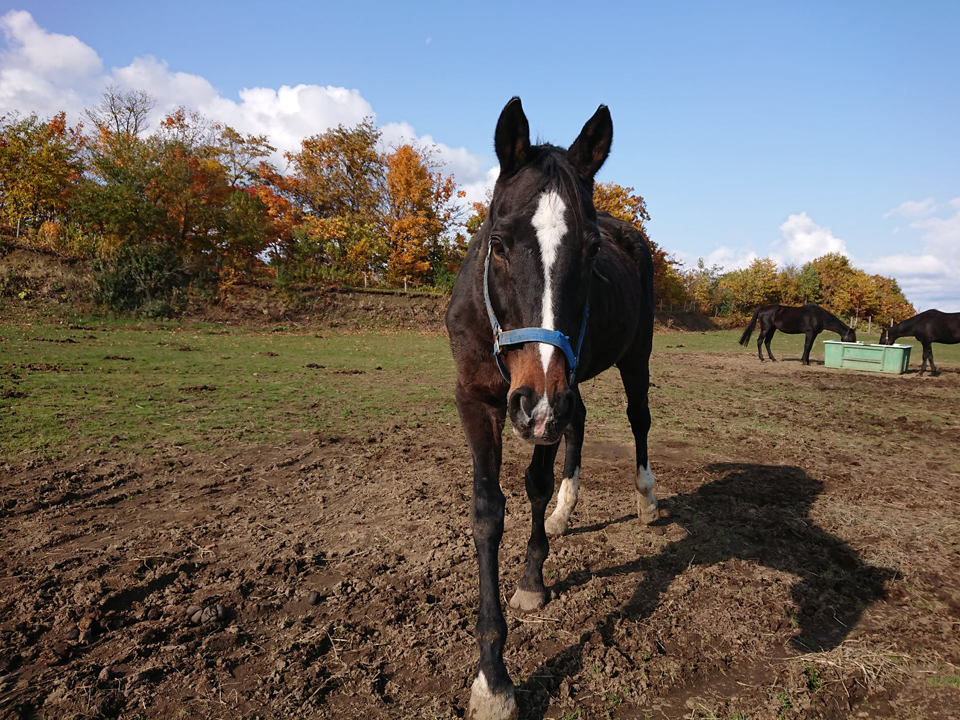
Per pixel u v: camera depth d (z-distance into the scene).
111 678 2.12
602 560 3.24
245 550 3.25
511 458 5.39
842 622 2.71
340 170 39.41
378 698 2.06
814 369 15.57
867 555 3.37
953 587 3.03
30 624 2.44
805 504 4.23
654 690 2.17
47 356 11.04
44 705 1.98
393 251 32.12
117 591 2.72
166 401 7.43
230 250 25.62
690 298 47.25
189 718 1.94
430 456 5.36
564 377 1.85
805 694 2.14
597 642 2.42
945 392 11.25
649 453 5.73
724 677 2.28
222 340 17.17
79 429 5.81
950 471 5.37
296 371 11.06
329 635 2.44
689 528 3.73
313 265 26.78
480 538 2.23
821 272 54.47
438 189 34.03
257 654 2.31
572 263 1.96
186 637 2.38
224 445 5.52
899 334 15.74
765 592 2.91
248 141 36.28
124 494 4.14
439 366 12.71
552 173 2.11
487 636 2.05
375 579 2.94
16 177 22.66
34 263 20.75
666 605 2.77
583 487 4.58
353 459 5.20
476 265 2.49
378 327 24.30
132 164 23.12
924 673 2.30
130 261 21.45
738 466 5.28
